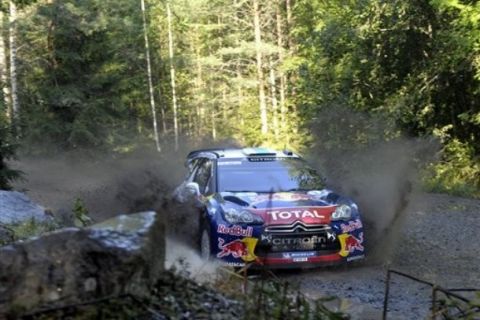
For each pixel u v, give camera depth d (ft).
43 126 97.66
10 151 52.95
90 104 102.68
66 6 100.94
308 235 26.13
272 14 127.65
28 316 11.91
